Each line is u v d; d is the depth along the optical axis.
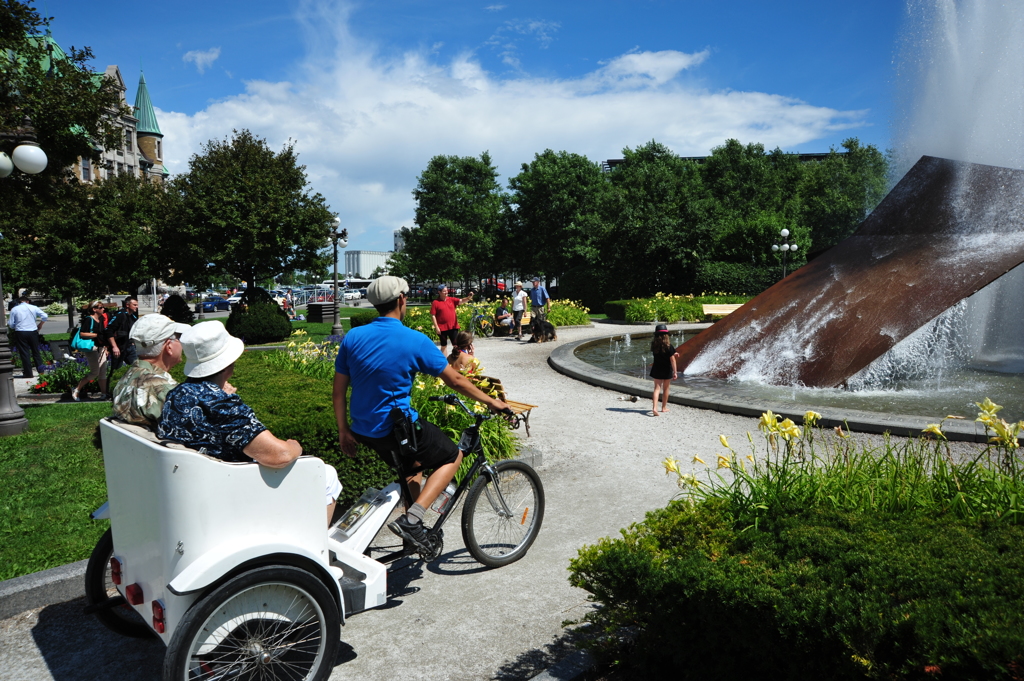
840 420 7.56
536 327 19.55
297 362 9.98
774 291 12.85
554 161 57.97
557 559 4.30
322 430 4.82
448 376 3.62
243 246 26.50
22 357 14.18
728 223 43.03
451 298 14.27
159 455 2.55
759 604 2.25
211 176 26.56
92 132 15.78
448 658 3.18
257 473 2.72
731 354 11.97
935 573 2.33
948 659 1.89
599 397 10.53
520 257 58.28
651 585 2.54
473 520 4.05
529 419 8.85
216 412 2.71
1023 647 1.81
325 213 27.41
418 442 3.64
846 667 2.10
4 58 14.59
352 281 91.75
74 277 25.86
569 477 6.25
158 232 27.84
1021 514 3.03
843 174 56.69
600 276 39.59
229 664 2.65
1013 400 9.10
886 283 11.31
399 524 3.61
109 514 3.10
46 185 16.75
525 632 3.41
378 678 3.02
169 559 2.58
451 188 65.69
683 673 2.68
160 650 3.33
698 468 6.39
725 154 61.56
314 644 2.89
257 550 2.65
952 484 3.49
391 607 3.71
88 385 11.45
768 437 3.75
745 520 3.18
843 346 10.63
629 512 5.22
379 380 3.53
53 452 6.84
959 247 11.59
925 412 8.34
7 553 4.29
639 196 46.06
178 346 3.29
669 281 37.50
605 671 2.91
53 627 3.54
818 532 2.79
